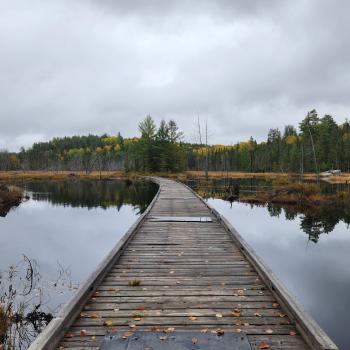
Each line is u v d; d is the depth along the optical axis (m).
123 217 19.36
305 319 3.86
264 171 82.56
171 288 5.51
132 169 68.69
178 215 14.03
